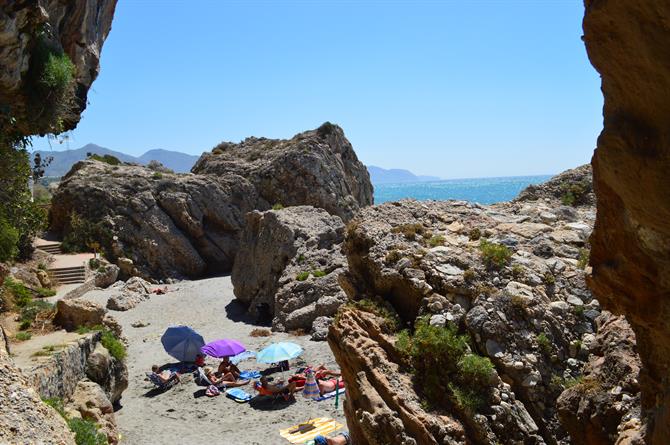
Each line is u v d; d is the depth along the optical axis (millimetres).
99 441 15266
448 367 12898
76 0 24672
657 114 5320
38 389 15281
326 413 21812
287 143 68938
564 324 13859
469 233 16797
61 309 22016
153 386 25734
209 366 27812
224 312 39625
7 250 25578
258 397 23781
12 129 23688
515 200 21516
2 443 10703
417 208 18031
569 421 10586
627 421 9273
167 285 50031
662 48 4945
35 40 20906
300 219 40594
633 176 5621
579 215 18875
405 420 12219
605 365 10523
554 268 15164
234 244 57875
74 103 24984
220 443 19484
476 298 14008
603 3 5277
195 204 56812
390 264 15266
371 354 13602
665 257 6031
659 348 7066
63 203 54219
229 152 71938
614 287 7062
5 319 21719
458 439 11836
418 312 14328
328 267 36000
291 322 33156
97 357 20234
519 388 12891
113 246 51594
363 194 75312
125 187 55562
